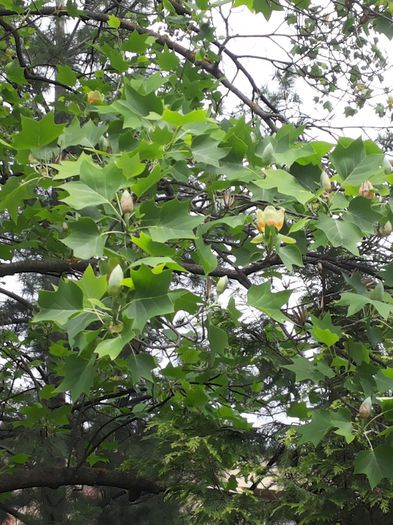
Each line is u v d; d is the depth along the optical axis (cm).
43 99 612
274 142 338
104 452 698
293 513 479
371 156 315
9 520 828
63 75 488
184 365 464
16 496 759
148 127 325
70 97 564
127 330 243
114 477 616
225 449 520
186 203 279
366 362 324
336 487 456
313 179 326
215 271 413
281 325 426
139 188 280
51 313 248
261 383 529
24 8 657
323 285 406
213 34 562
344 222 301
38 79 591
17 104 551
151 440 698
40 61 729
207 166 333
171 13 620
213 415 509
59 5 598
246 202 368
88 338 253
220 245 435
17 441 672
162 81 345
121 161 277
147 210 279
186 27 605
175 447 546
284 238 292
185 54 600
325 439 452
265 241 290
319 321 322
